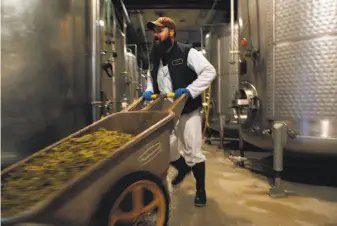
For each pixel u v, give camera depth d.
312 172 2.92
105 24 3.30
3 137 1.95
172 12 6.64
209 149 4.41
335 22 2.09
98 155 1.18
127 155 1.08
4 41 1.92
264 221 1.75
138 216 1.16
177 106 1.52
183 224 1.72
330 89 2.13
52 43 2.14
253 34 2.77
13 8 1.95
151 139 1.19
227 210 1.94
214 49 4.66
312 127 2.21
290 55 2.30
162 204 1.26
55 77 2.18
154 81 2.10
